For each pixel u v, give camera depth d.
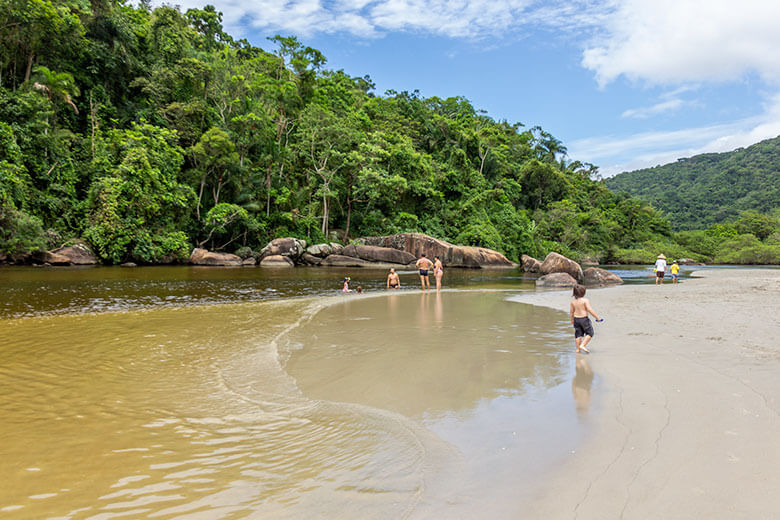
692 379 4.66
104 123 32.81
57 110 29.73
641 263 60.69
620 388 4.43
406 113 60.94
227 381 5.00
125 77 35.91
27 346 6.77
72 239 26.66
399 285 17.69
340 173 42.25
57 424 3.73
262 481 2.72
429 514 2.28
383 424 3.64
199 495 2.55
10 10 26.73
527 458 2.93
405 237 37.34
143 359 6.01
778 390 4.24
